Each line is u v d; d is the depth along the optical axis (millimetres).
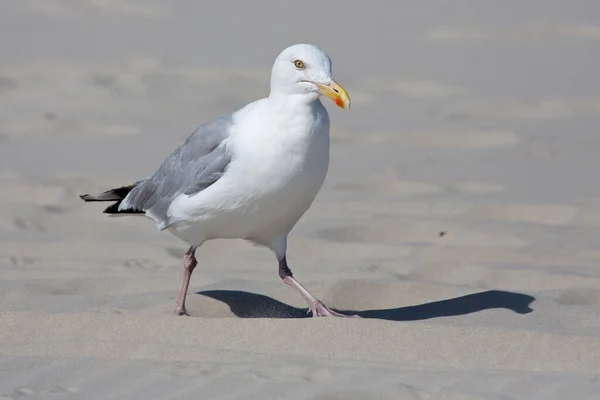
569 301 10211
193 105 20562
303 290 9672
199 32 28234
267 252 12211
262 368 7723
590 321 9289
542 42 27406
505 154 16812
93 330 8680
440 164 16219
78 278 10883
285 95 9078
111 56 25031
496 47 26750
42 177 15047
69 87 21891
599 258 11727
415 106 20500
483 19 30344
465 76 23422
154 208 9984
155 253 12141
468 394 7156
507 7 32031
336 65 24391
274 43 26953
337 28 29062
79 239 12500
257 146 9086
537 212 13500
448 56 25609
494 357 8117
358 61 24891
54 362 7953
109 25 28828
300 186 9172
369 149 17234
